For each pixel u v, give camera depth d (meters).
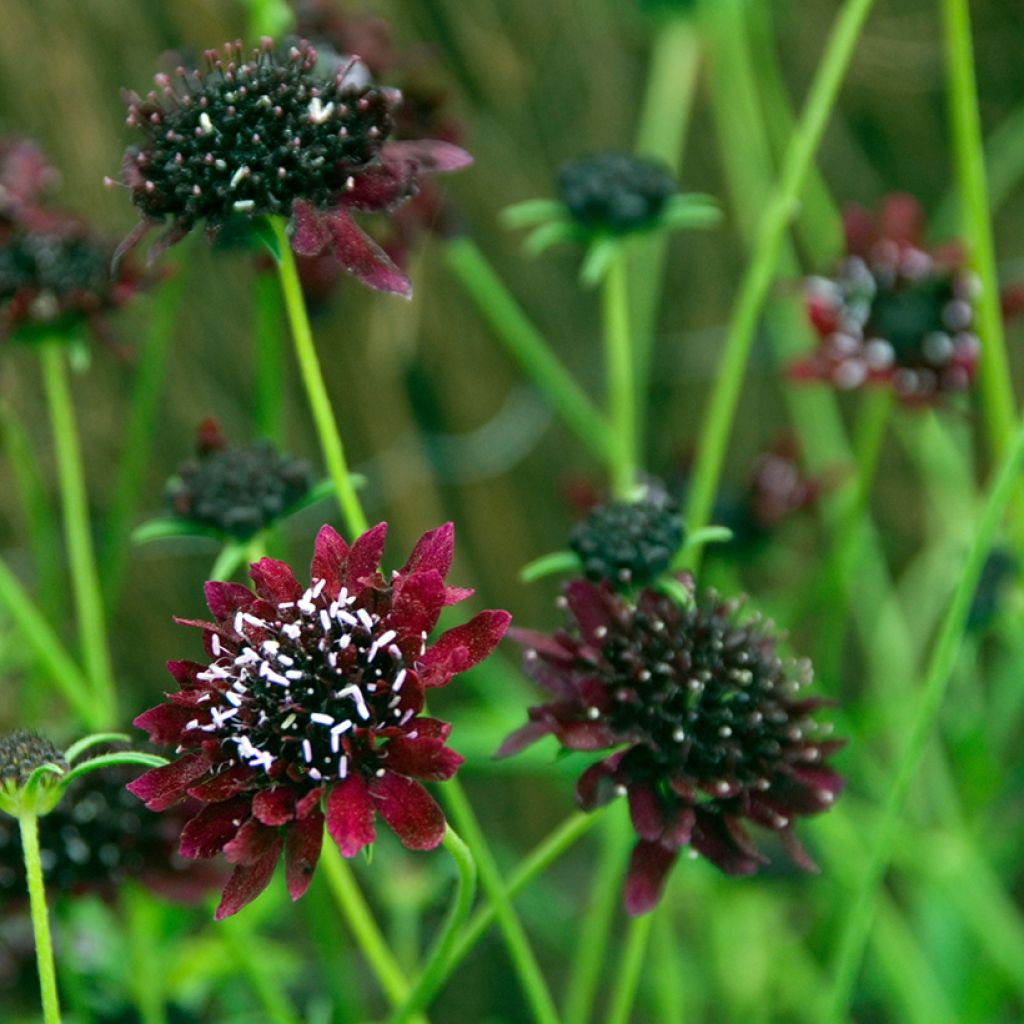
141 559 0.79
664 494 0.69
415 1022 0.66
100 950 0.70
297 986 0.77
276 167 0.62
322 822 0.59
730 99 0.80
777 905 0.76
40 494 0.72
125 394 0.78
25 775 0.61
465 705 0.81
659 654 0.62
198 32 0.76
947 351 0.71
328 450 0.63
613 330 0.71
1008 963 0.74
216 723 0.59
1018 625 0.75
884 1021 0.82
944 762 0.80
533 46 0.81
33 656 0.72
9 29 0.75
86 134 0.76
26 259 0.68
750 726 0.62
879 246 0.72
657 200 0.70
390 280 0.61
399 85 0.68
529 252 0.82
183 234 0.62
